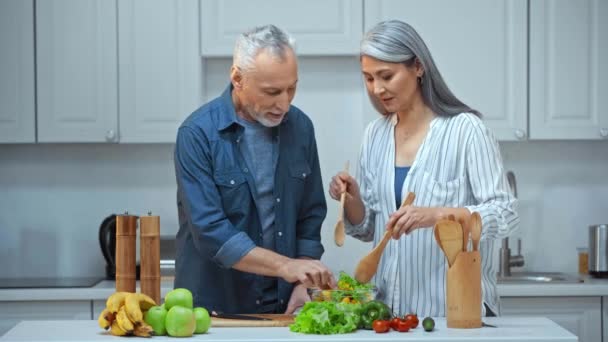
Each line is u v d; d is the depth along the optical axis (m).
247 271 2.34
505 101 3.94
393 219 2.25
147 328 2.02
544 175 4.26
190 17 3.93
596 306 3.75
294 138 2.53
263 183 2.48
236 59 2.31
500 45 3.94
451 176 2.45
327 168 4.19
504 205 2.36
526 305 3.74
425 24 3.93
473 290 2.12
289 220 2.50
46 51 3.94
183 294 2.08
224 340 1.98
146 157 4.25
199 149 2.40
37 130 3.96
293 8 3.94
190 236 2.50
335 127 4.18
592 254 4.00
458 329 2.11
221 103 2.46
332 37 3.94
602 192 4.27
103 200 4.26
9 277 4.27
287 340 1.96
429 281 2.46
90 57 3.94
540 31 3.93
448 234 2.12
